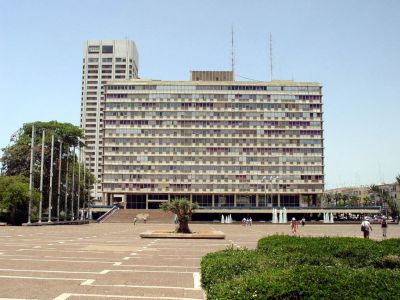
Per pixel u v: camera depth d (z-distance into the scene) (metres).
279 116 113.81
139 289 12.05
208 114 113.69
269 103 114.19
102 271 15.68
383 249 13.58
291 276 6.73
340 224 81.06
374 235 44.94
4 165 75.50
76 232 45.75
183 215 39.47
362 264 12.33
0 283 12.70
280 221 88.81
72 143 84.38
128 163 111.88
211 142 112.81
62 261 18.67
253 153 112.56
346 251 13.34
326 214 96.75
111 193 112.00
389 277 6.86
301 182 111.81
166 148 112.44
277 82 115.06
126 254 22.44
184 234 37.03
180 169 111.81
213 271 8.94
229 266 9.01
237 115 113.81
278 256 10.84
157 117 113.31
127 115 113.31
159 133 112.94
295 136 113.31
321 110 114.38
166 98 113.94
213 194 112.62
